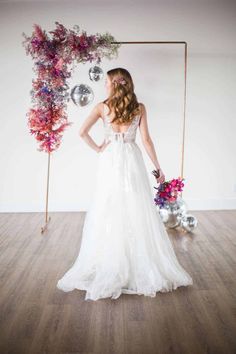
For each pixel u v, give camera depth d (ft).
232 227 15.15
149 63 16.71
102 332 7.91
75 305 9.04
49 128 14.20
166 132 17.16
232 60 16.85
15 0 16.07
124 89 9.84
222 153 17.39
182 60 16.75
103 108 10.23
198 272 10.90
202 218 16.48
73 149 17.07
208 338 7.68
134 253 9.84
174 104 17.02
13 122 16.84
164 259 10.07
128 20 16.42
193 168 17.40
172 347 7.39
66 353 7.22
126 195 9.94
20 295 9.51
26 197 17.35
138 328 8.05
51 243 13.30
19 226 15.28
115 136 10.17
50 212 17.39
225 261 11.71
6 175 17.21
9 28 16.26
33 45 13.70
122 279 9.62
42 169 17.20
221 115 17.19
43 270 11.03
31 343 7.53
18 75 16.53
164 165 17.34
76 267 10.25
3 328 8.04
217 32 16.63
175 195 14.82
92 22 16.37
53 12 16.26
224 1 16.46
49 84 13.96
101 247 9.96
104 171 10.21
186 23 16.55
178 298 9.36
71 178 17.29
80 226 15.28
